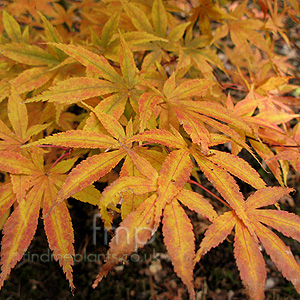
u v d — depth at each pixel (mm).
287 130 374
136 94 249
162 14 313
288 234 191
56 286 637
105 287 646
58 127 393
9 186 221
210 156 211
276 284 646
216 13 354
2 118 337
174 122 263
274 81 356
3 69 316
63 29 521
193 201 193
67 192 186
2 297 607
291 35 957
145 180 196
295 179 767
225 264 681
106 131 228
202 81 252
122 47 245
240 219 196
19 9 456
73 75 296
